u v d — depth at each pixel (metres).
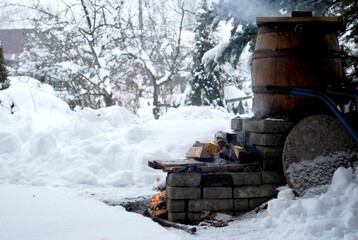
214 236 3.85
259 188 4.62
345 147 4.48
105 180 6.41
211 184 4.54
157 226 3.90
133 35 14.58
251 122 4.95
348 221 3.47
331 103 4.21
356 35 6.18
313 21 4.86
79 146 7.13
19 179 6.38
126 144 7.27
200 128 7.50
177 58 16.48
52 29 14.68
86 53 14.83
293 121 4.75
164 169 4.62
